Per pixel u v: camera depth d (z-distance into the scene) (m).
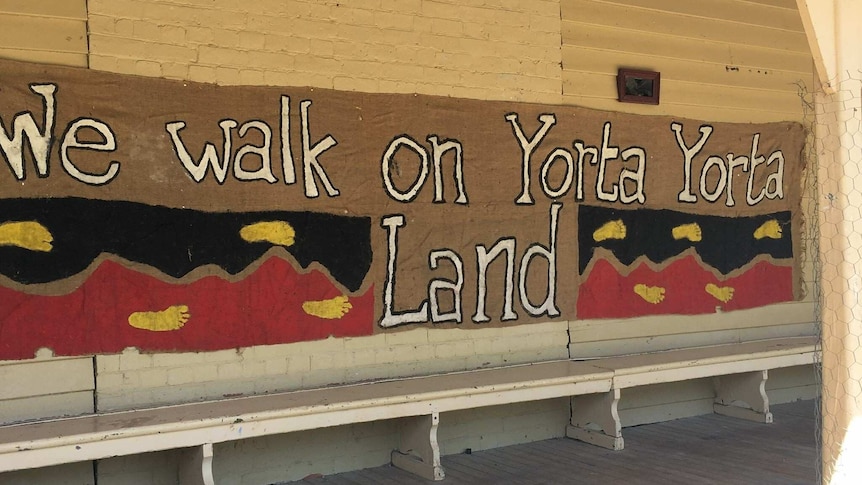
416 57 5.78
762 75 7.43
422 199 5.74
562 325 6.34
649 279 6.77
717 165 7.16
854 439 3.30
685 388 7.01
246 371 5.10
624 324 6.64
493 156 6.04
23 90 4.53
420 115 5.75
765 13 7.46
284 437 5.25
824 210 3.41
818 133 3.44
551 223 6.29
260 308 5.15
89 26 4.73
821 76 3.39
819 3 3.33
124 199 4.77
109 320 4.71
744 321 7.29
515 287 6.12
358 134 5.51
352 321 5.46
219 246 5.03
